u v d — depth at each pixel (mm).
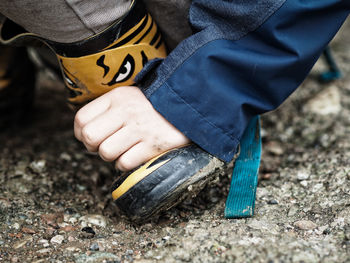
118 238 552
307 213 554
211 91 543
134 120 551
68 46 543
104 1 528
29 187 615
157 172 541
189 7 581
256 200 580
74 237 552
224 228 542
